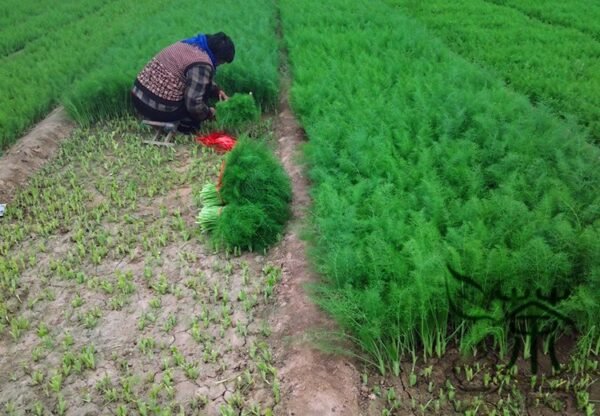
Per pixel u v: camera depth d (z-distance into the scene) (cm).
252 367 222
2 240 312
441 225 257
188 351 233
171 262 285
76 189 351
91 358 228
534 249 208
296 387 209
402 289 211
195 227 310
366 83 431
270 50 543
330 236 254
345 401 202
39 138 415
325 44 544
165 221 318
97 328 248
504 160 289
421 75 438
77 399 215
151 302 256
